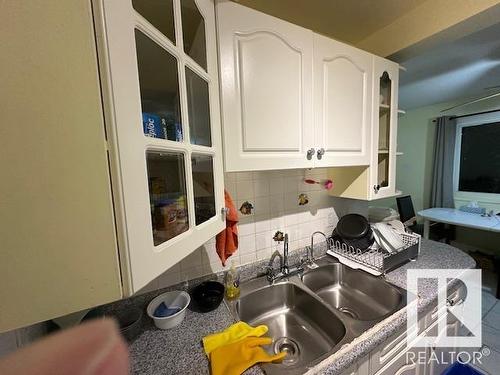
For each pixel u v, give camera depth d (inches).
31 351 10.4
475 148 124.1
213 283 42.6
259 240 50.5
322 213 59.9
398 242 50.0
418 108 145.1
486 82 95.0
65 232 12.6
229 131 30.6
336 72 40.6
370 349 30.3
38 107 11.6
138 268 15.0
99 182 13.2
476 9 37.4
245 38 30.9
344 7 44.3
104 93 12.9
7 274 11.6
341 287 52.4
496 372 59.2
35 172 11.8
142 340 31.6
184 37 24.8
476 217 105.6
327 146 41.0
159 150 18.7
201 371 26.7
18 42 11.0
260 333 32.1
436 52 67.9
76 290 13.1
